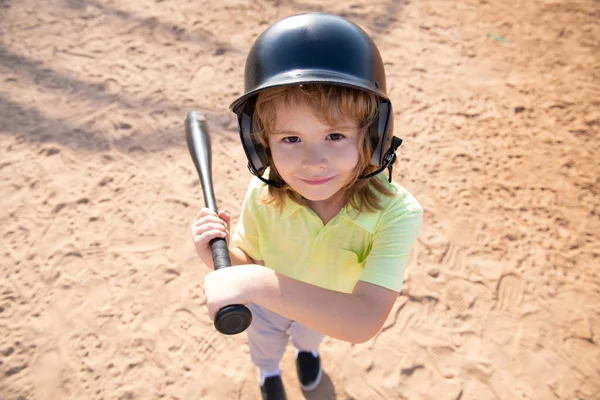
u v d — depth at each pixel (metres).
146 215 2.63
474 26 4.03
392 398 2.02
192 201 2.71
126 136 3.04
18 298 2.27
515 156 3.01
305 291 1.05
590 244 2.57
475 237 2.58
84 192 2.72
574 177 2.90
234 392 2.02
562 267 2.46
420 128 3.18
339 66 1.04
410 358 2.12
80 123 3.10
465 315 2.27
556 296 2.35
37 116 3.12
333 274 1.38
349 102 1.04
